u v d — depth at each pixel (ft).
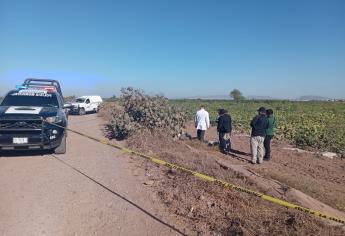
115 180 28.94
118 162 35.29
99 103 122.01
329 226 20.20
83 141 48.75
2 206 22.77
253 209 22.34
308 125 89.92
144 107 53.36
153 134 49.08
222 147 47.65
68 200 24.03
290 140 64.39
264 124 40.34
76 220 20.90
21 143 35.86
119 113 54.13
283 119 109.81
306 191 29.55
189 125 83.66
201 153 40.01
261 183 28.37
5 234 18.93
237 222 20.17
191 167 31.76
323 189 31.78
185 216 21.72
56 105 42.06
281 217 20.92
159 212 22.39
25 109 38.17
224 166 33.68
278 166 40.68
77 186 27.07
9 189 26.14
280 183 29.86
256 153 40.68
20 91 43.29
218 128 47.85
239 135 69.21
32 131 36.24
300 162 44.24
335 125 94.43
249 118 105.19
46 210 22.24
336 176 38.22
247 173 31.63
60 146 38.63
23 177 29.35
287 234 18.54
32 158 36.83
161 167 32.58
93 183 27.96
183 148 43.14
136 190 26.50
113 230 19.74
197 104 181.78
